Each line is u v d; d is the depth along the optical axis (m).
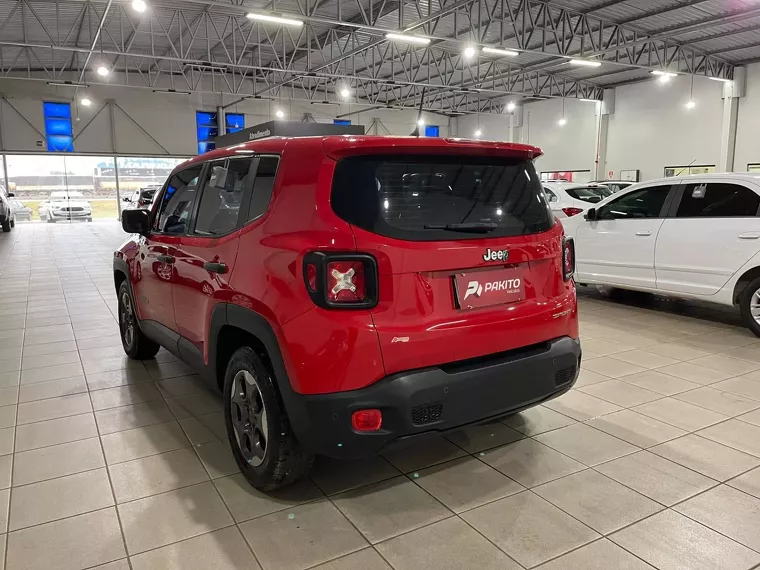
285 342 2.14
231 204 2.71
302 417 2.11
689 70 16.02
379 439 2.07
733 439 3.00
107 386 3.91
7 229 18.55
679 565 1.99
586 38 15.90
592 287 7.82
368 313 2.05
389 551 2.09
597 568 1.98
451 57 19.14
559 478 2.61
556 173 23.80
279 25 15.63
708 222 5.20
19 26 14.96
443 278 2.20
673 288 5.52
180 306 3.19
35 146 21.41
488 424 3.23
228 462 2.81
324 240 2.05
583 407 3.46
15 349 4.87
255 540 2.16
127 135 22.86
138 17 14.88
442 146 2.22
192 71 20.83
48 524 2.28
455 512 2.34
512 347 2.37
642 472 2.66
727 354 4.52
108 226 20.86
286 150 2.34
